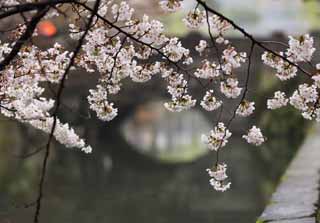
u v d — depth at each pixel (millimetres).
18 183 16750
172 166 22328
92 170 20172
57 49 5039
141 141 27156
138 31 4699
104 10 4523
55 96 3980
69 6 5281
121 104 25312
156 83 24078
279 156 18531
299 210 6602
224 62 4785
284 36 20031
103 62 4758
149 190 17422
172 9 4453
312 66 4555
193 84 11156
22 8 3762
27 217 13008
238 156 20828
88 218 13758
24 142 20016
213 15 4645
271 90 19188
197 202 15492
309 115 4727
